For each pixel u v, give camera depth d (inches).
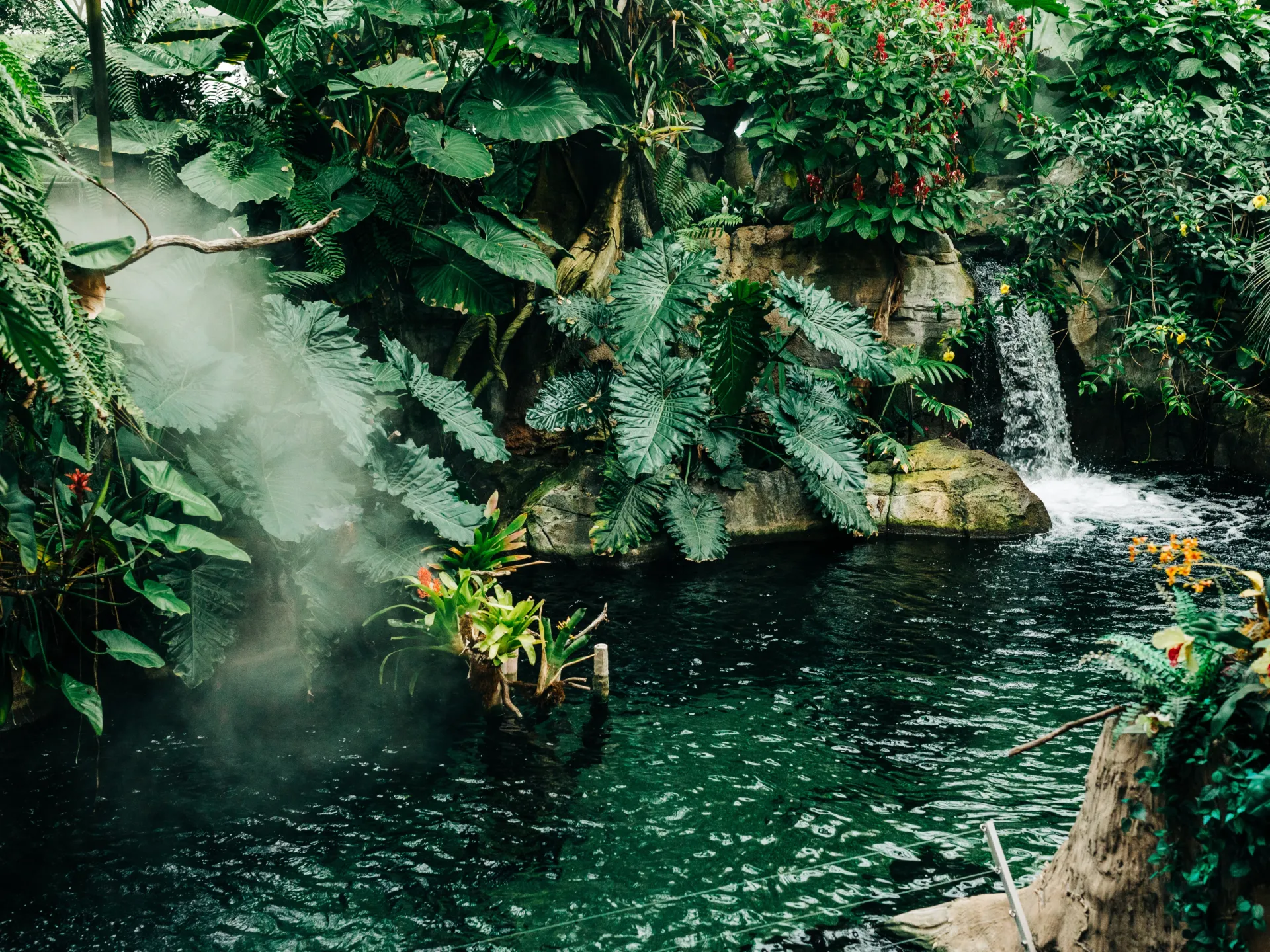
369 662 267.1
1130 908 119.9
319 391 263.4
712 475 378.0
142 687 250.8
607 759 213.8
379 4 340.5
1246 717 107.5
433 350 397.1
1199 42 456.1
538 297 401.1
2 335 142.8
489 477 396.8
